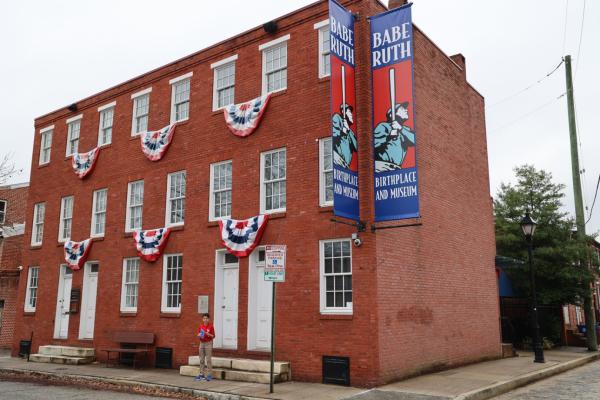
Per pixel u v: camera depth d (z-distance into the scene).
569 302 24.27
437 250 15.90
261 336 14.89
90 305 20.27
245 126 16.17
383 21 13.86
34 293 22.88
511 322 24.14
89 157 21.34
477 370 15.27
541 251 23.30
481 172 20.05
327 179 14.41
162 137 18.69
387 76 13.56
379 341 12.58
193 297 16.64
